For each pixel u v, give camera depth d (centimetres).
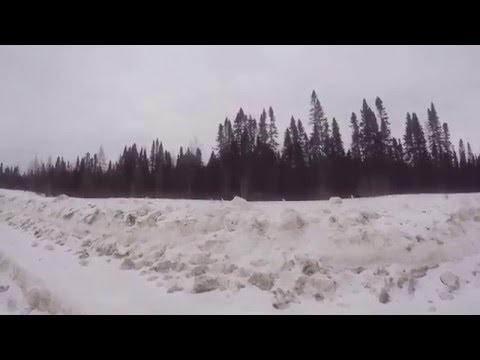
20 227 1456
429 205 1135
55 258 948
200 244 870
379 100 3247
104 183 3091
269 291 689
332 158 2714
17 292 725
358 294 686
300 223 898
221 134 3534
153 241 944
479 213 1076
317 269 736
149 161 4059
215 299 662
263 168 2497
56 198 1656
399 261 788
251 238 857
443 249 855
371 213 977
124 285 734
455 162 3409
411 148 3334
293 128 3288
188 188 2658
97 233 1095
